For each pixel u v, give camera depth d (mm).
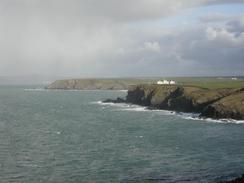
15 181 59219
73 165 69000
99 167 67375
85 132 110812
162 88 199375
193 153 78125
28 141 95250
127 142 92125
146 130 113125
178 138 96938
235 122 127625
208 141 91812
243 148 82625
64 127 123562
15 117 157625
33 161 72312
